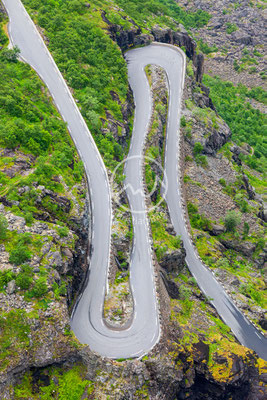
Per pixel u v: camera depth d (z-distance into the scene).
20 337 84.69
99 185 125.12
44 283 90.00
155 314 102.25
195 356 102.56
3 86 130.25
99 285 106.75
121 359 91.94
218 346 106.94
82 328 97.31
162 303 107.19
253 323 121.12
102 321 99.06
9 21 163.62
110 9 194.38
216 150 175.75
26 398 82.69
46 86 144.38
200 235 144.25
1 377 80.44
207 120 175.25
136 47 191.50
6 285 88.00
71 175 120.50
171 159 156.75
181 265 128.62
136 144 151.38
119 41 183.50
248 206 162.12
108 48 167.50
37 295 89.31
